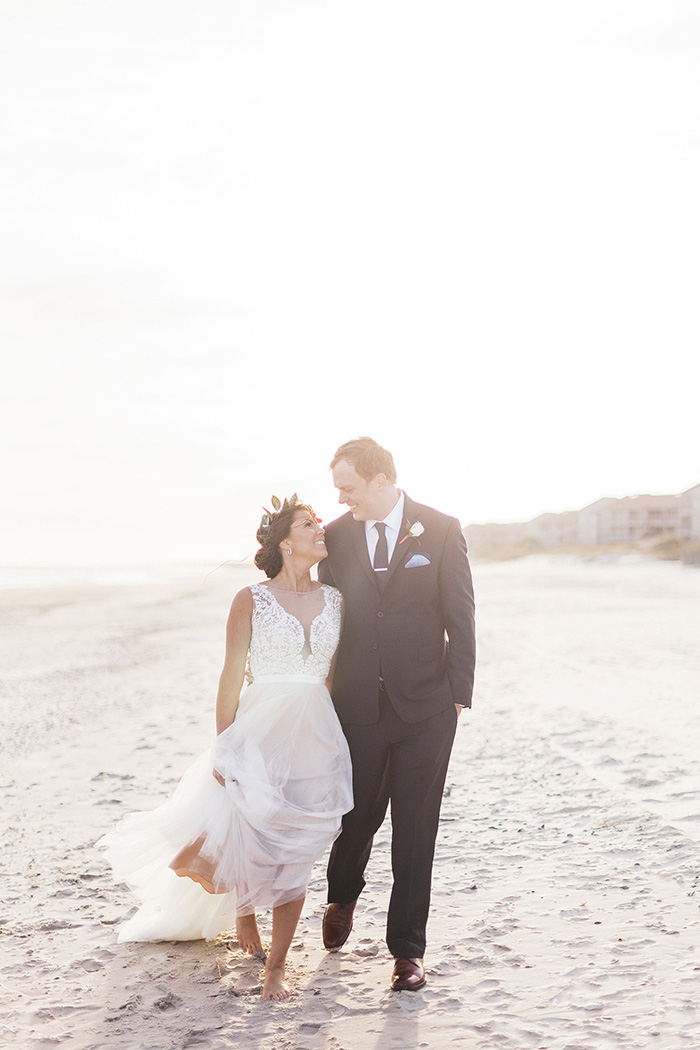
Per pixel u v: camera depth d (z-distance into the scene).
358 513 3.92
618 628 20.78
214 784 3.88
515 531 149.25
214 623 26.42
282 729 3.78
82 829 6.29
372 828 4.04
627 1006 3.43
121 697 12.77
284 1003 3.60
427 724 3.82
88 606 35.88
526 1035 3.26
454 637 3.86
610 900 4.53
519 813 6.20
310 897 4.87
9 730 10.45
